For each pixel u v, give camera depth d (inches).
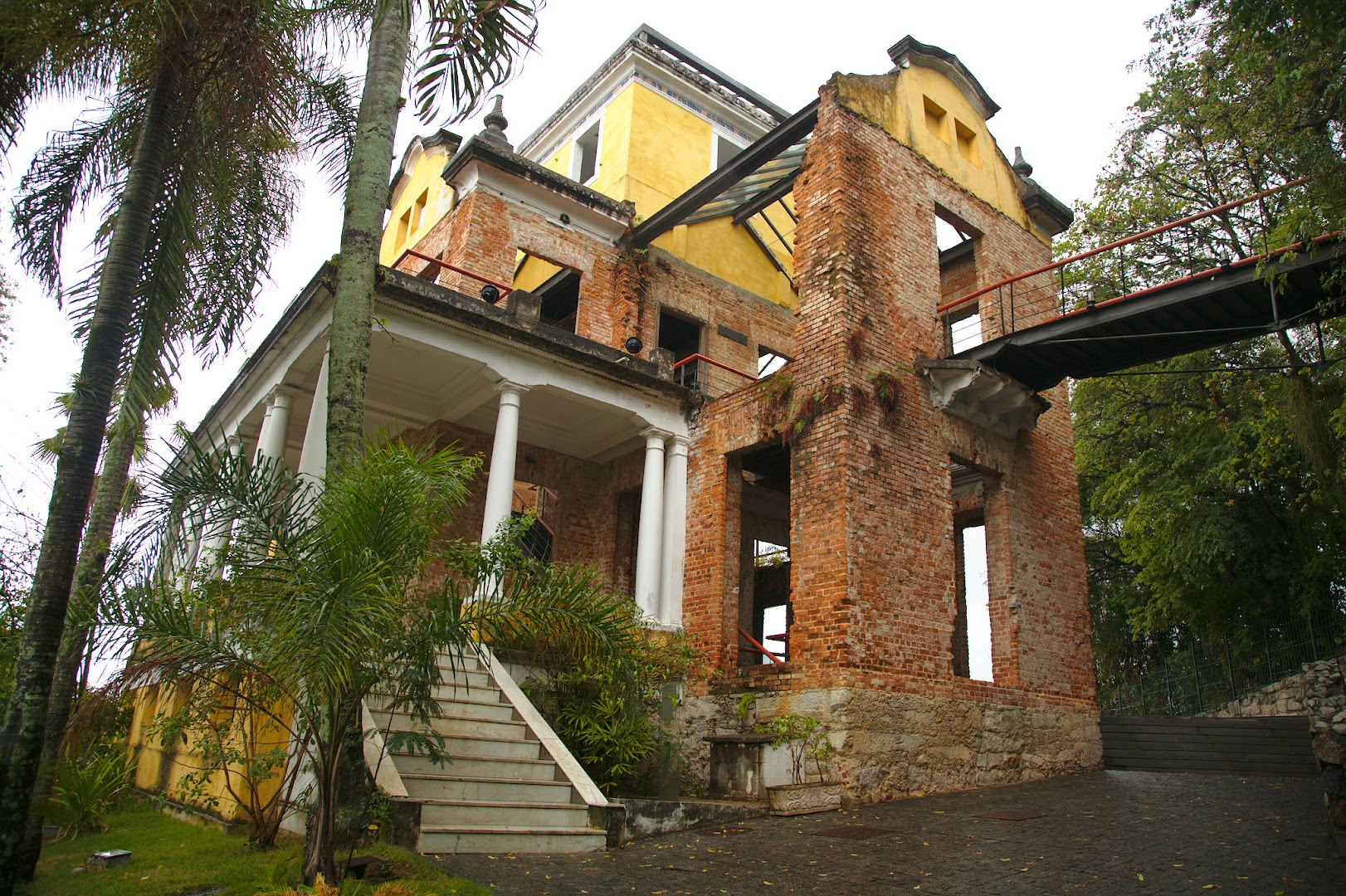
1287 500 680.4
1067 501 548.4
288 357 471.5
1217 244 642.8
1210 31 425.1
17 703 238.2
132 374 307.4
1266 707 653.3
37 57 276.2
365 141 298.0
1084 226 711.1
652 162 714.2
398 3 316.2
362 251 282.7
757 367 687.7
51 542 251.1
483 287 580.4
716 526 496.1
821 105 504.7
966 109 590.9
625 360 506.9
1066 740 488.4
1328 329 550.9
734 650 477.4
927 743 412.8
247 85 316.2
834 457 431.2
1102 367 478.6
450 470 244.8
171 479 227.0
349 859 211.2
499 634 239.1
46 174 333.1
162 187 324.5
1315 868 243.1
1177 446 715.4
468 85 313.0
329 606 196.4
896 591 426.6
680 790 396.8
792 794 351.6
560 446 585.6
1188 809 343.6
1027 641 485.4
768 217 752.3
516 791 301.0
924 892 228.8
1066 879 237.8
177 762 400.2
